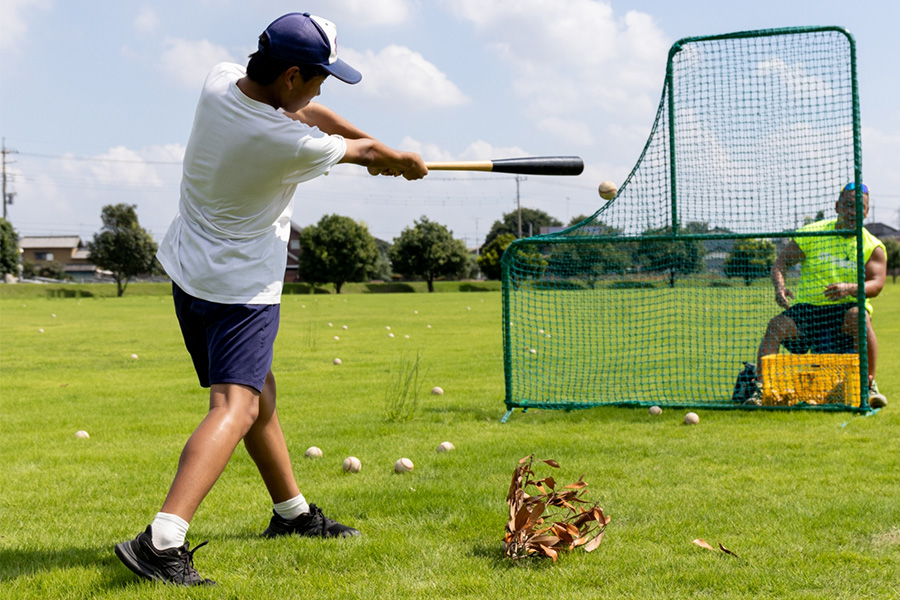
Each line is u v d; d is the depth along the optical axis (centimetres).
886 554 352
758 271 984
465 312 2920
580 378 1071
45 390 1012
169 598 301
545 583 321
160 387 1034
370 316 2680
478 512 427
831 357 757
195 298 332
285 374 1148
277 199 340
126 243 5900
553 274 1000
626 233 787
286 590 313
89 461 591
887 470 514
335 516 429
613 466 536
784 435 641
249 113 320
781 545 364
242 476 530
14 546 383
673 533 386
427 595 309
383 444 635
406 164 380
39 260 10944
